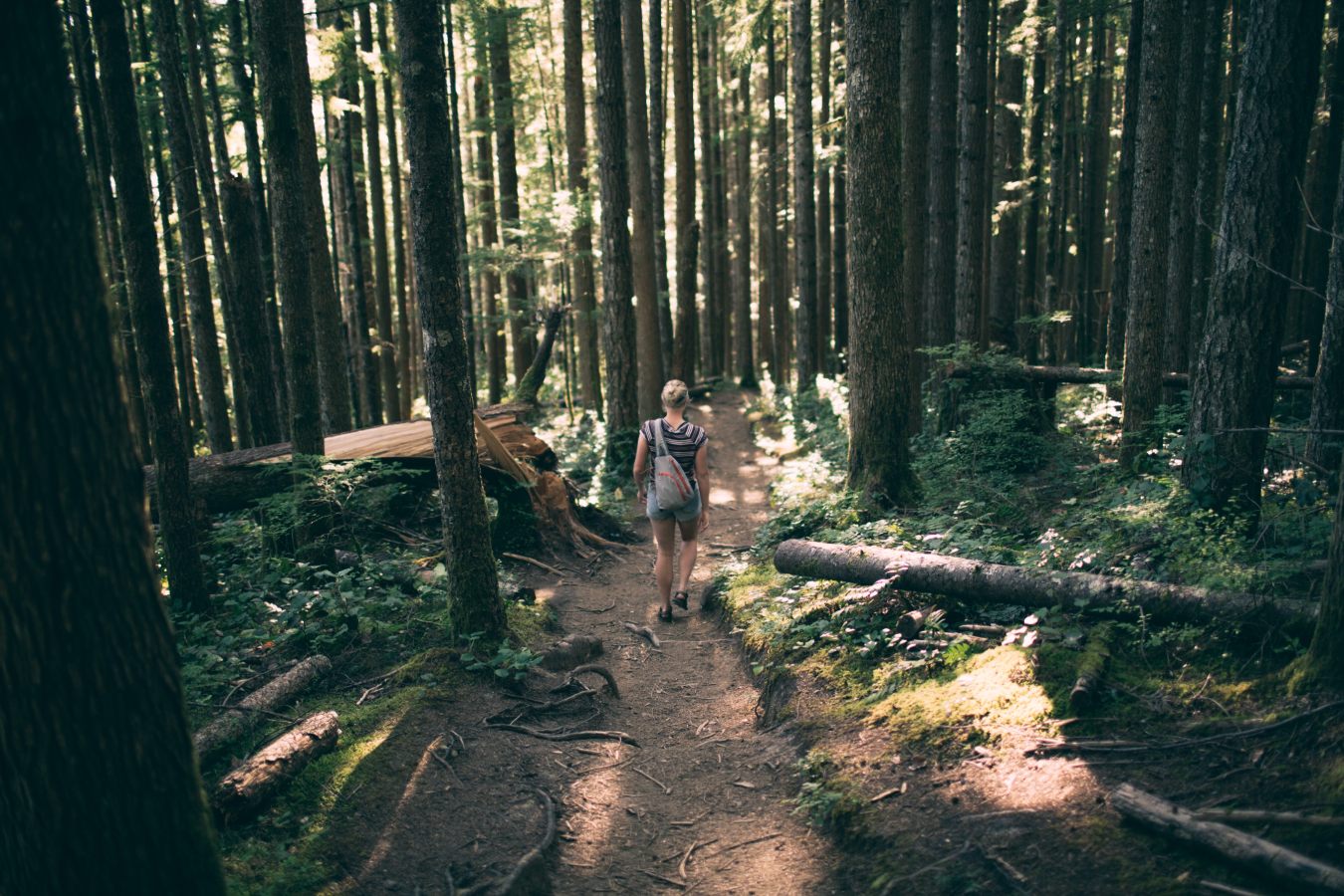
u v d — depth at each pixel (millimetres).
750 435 19906
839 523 7758
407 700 4996
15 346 2342
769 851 3854
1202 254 12289
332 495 7152
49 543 2430
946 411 11617
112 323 2572
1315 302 9438
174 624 5766
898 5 7711
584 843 4066
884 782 3963
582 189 18281
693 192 20391
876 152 7832
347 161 16266
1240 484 5668
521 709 5266
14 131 2303
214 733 4375
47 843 2549
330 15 15297
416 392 27922
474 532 5730
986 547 6055
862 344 8148
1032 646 4656
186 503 5965
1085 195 19359
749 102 25469
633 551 10211
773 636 5984
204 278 11031
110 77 5125
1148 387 8727
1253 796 3236
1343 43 8992
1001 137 17234
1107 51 21375
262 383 8766
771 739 4883
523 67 23719
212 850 2895
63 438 2424
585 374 21516
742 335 27406
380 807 4055
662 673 6297
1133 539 5703
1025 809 3500
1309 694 3625
